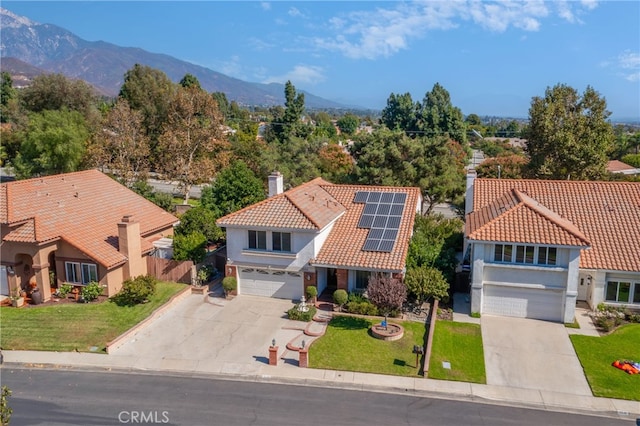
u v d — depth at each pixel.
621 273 30.27
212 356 25.66
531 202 33.53
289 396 22.11
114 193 40.66
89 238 33.44
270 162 58.59
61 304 31.45
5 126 87.00
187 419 20.25
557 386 23.19
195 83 104.88
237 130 97.75
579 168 48.28
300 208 32.41
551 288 29.61
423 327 28.94
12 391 22.39
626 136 123.19
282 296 33.16
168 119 70.06
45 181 36.75
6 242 31.92
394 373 24.09
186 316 30.41
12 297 31.36
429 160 51.38
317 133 107.12
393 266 30.12
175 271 35.09
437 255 33.50
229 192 45.62
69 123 67.44
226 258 36.47
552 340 27.62
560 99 49.50
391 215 34.88
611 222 33.12
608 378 23.84
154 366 24.70
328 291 33.41
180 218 42.84
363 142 54.25
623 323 29.58
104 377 23.72
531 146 52.16
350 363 24.91
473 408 21.41
